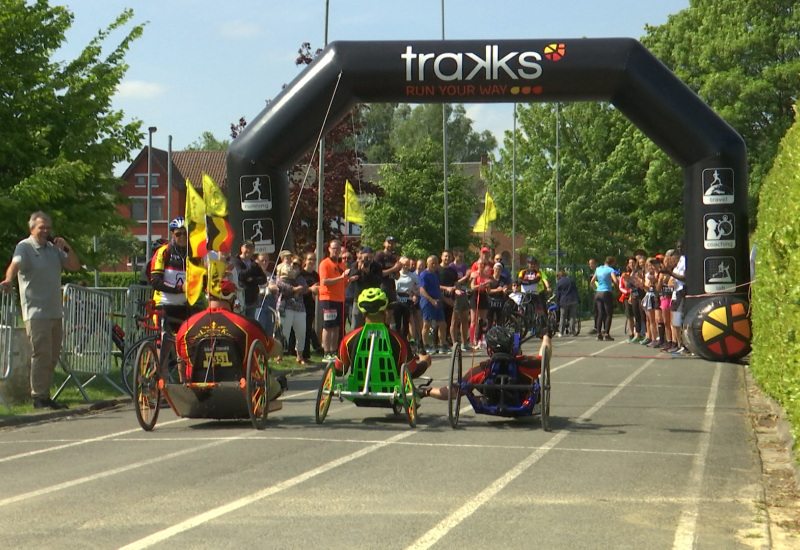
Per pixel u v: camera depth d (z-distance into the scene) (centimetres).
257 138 1775
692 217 1817
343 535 594
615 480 769
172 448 917
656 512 663
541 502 688
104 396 1326
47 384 1205
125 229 2161
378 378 1071
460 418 1137
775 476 804
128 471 800
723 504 690
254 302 1603
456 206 5309
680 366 1806
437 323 2183
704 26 4916
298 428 1053
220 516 641
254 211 1778
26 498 698
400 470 802
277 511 655
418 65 1723
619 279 2809
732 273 1806
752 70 4797
